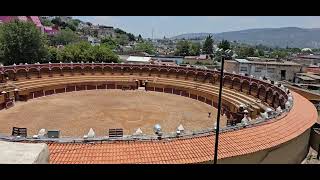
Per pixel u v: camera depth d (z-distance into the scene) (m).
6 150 7.87
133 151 20.47
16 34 77.88
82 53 91.94
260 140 23.27
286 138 24.38
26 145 8.28
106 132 41.22
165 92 73.56
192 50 170.75
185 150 20.91
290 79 75.88
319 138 28.83
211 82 70.25
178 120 49.00
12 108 52.50
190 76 75.44
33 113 49.72
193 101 64.81
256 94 56.22
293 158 26.20
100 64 79.44
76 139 21.33
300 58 118.69
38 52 83.06
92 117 48.56
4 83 60.84
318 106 45.62
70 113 50.53
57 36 162.00
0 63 80.25
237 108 51.59
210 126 46.06
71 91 70.50
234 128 24.72
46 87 65.06
